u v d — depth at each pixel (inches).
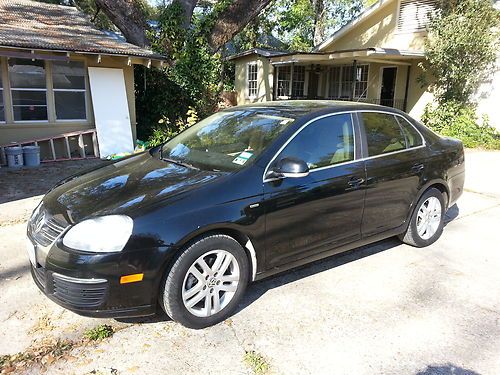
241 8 544.7
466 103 526.3
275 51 751.1
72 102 396.8
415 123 175.6
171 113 507.2
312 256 139.9
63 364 102.9
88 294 104.5
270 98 763.4
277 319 123.8
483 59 473.7
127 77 416.5
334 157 142.5
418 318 126.2
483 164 380.5
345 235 146.7
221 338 114.5
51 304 129.3
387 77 630.5
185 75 521.7
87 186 130.7
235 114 161.3
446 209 187.8
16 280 143.8
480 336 118.0
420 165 167.0
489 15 460.1
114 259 103.4
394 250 177.0
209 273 117.5
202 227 112.1
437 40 488.4
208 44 551.8
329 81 737.0
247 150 134.6
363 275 153.1
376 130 158.1
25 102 376.2
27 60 368.5
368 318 125.3
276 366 103.8
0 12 453.7
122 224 106.1
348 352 109.7
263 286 143.6
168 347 110.2
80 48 361.4
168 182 124.3
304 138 137.3
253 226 121.9
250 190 121.8
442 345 113.5
